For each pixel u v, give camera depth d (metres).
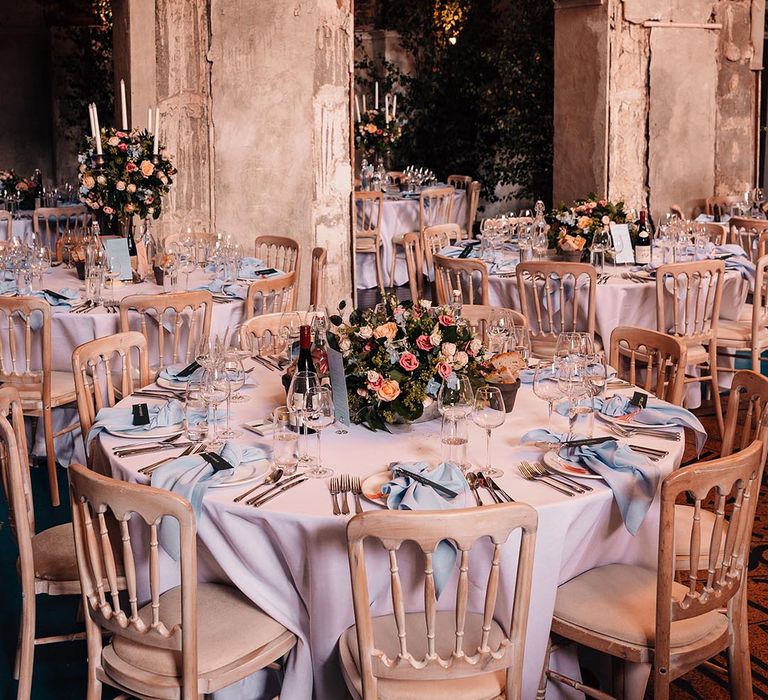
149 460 2.88
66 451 5.08
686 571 3.68
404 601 2.58
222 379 2.92
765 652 3.40
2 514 4.67
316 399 2.71
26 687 2.88
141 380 3.82
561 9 8.91
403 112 13.16
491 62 11.69
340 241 7.21
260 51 6.86
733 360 6.68
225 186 7.04
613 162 8.85
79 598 3.84
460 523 2.14
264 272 5.87
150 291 5.46
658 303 5.33
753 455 2.52
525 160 11.98
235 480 2.66
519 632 2.31
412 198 10.49
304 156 6.95
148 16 6.89
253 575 2.62
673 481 2.40
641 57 8.88
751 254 7.84
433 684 2.37
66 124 13.03
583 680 3.23
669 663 2.56
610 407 3.24
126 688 2.51
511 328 3.59
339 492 2.61
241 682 2.83
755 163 10.03
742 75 9.73
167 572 2.78
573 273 5.34
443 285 5.96
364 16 13.16
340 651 2.51
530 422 3.22
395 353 3.06
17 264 5.31
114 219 6.00
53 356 4.95
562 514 2.54
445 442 2.73
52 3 12.59
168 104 7.01
